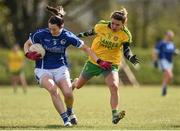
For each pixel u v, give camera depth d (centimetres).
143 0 13400
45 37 2634
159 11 13750
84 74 2798
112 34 2714
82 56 9025
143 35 13525
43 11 10088
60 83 2675
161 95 5712
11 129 2522
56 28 2605
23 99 5038
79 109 3844
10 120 3083
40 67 2664
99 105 4256
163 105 4259
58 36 2634
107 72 2711
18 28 10238
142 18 13488
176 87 8262
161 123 2881
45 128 2559
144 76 9156
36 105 4266
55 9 2645
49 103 4488
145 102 4616
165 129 2508
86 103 4481
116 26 2673
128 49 2738
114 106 2675
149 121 3005
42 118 3212
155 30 13988
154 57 5650
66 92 2664
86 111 3675
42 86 2653
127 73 8006
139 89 7250
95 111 3675
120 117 2662
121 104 4369
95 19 12675
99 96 5528
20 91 6750
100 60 2661
